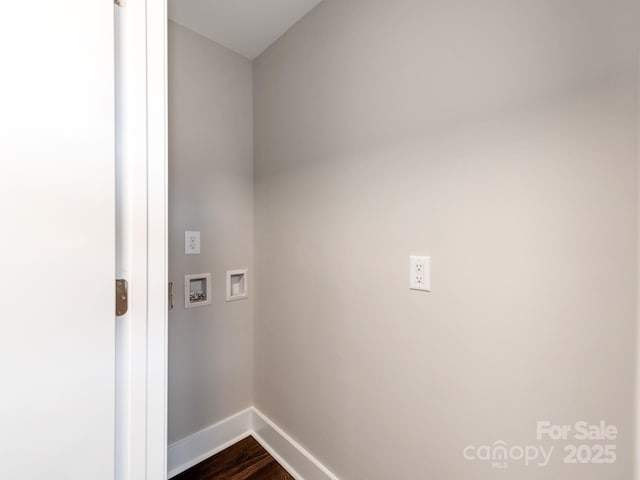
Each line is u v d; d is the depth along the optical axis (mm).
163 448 713
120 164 641
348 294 1155
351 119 1128
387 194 1008
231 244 1605
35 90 516
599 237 622
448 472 873
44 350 532
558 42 662
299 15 1343
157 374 701
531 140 704
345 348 1172
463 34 811
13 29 496
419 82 910
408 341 960
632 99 582
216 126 1534
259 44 1554
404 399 977
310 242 1329
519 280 730
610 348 615
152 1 687
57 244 542
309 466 1316
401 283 974
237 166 1630
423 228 911
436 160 875
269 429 1550
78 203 563
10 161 496
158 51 699
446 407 873
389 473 1025
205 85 1489
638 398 587
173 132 1374
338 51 1178
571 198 654
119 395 641
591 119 626
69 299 556
